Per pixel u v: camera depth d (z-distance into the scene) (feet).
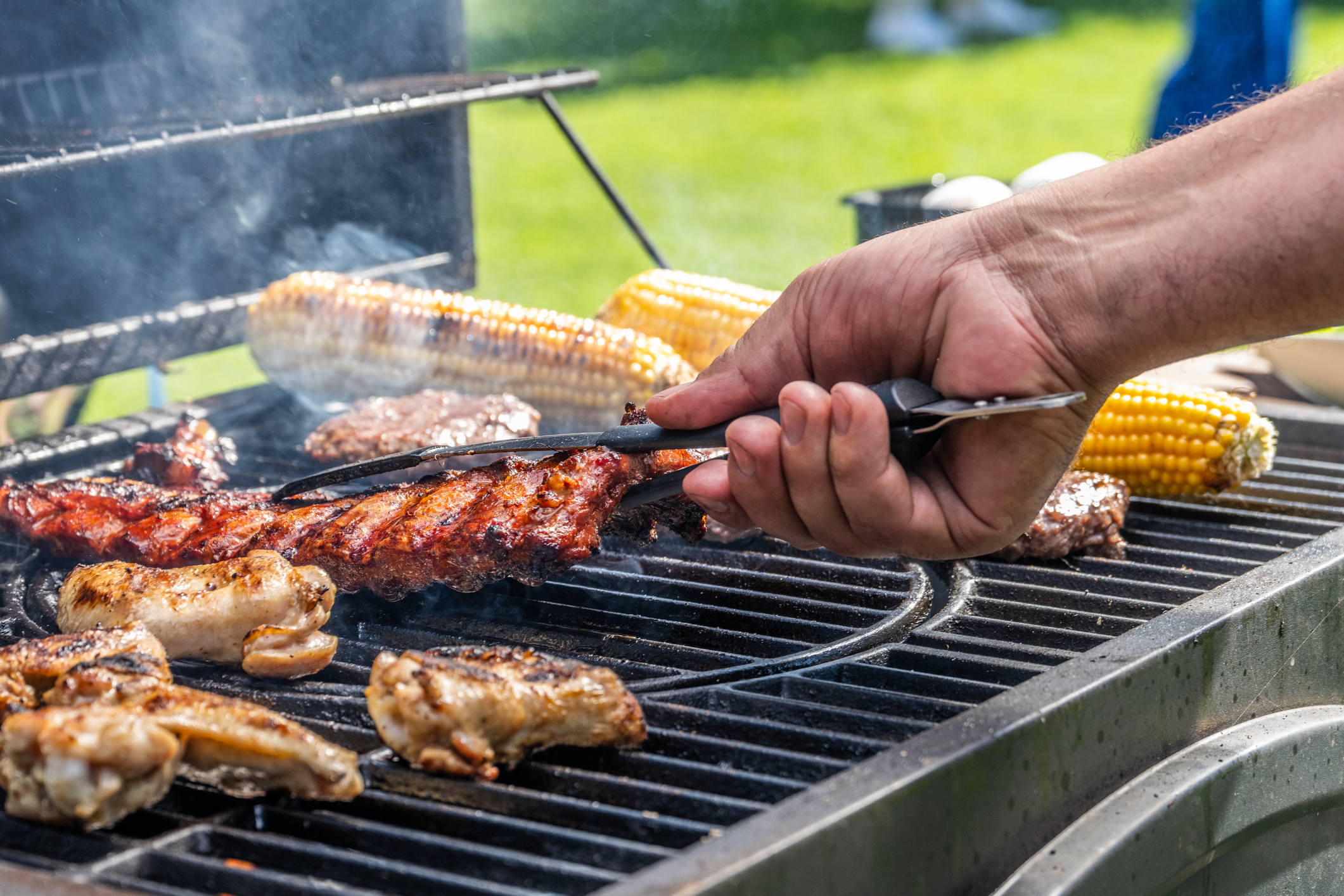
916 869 3.40
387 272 9.36
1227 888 4.60
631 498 5.06
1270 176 3.89
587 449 5.05
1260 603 4.74
